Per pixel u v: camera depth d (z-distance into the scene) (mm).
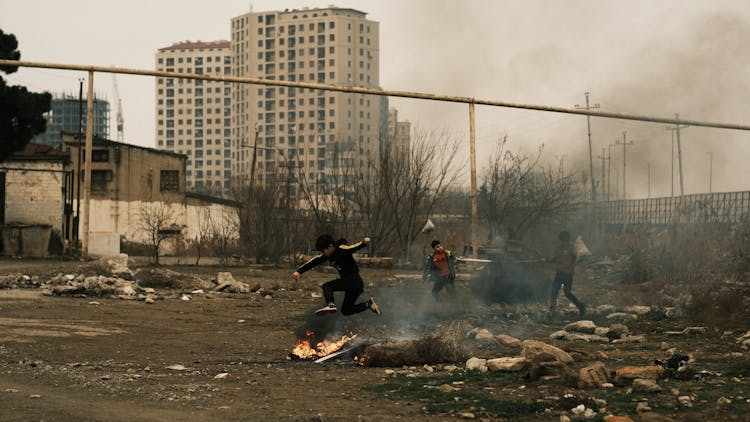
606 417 5805
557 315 14977
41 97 45031
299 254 38000
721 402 6320
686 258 23172
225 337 12375
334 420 6102
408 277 27078
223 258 39562
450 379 8031
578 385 7344
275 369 9180
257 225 38094
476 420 6117
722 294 15617
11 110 43750
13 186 48562
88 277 19906
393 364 9352
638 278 23922
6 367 8828
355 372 8875
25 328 12414
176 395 7223
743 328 12227
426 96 20359
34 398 6891
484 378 8047
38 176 48688
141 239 58938
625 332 11914
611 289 21656
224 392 7457
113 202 58031
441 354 9523
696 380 7535
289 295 20406
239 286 21438
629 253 31703
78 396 7066
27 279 20328
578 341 11367
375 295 18062
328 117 193750
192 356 10375
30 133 45031
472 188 20547
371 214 37562
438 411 6441
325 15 196250
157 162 60688
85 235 22406
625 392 7031
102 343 11320
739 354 9328
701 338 11438
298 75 198000
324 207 39781
